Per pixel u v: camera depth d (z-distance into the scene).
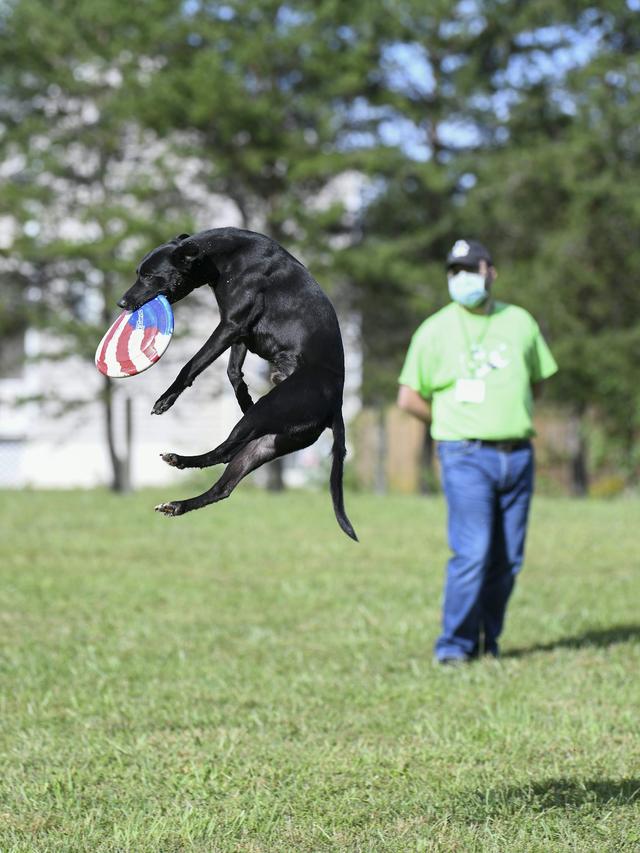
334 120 26.36
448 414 7.86
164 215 26.19
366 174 25.66
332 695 7.14
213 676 7.64
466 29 26.48
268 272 4.07
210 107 24.64
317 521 18.48
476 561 7.82
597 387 26.19
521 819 4.86
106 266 25.19
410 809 5.04
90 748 5.98
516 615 9.86
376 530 17.06
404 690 7.19
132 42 25.75
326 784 5.37
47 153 26.14
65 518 19.02
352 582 11.84
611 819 4.84
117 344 4.04
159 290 4.06
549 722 6.44
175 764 5.72
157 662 8.12
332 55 25.69
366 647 8.62
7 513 19.91
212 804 5.11
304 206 26.19
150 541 15.75
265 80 26.45
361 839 4.66
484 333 7.82
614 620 9.64
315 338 4.06
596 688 7.22
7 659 8.20
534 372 8.03
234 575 12.47
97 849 4.54
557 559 13.68
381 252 25.47
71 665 8.01
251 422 3.97
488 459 7.79
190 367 4.01
